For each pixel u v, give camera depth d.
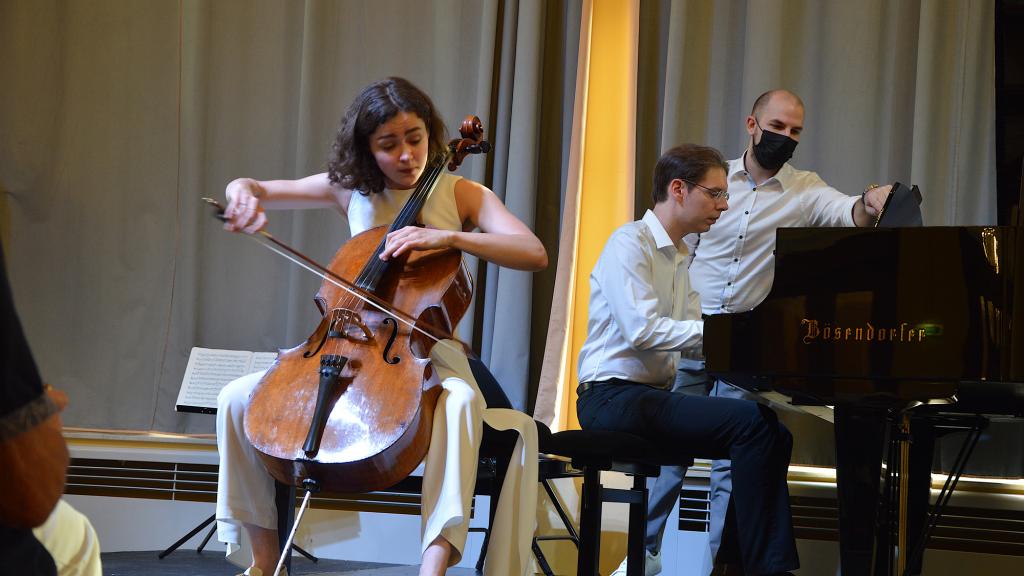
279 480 2.50
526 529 2.68
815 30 4.69
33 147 5.02
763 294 4.18
